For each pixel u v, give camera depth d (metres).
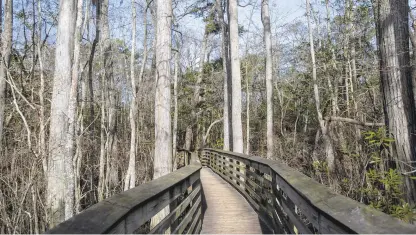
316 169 11.88
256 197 6.66
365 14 13.68
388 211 6.22
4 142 10.96
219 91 28.83
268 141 15.73
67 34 8.77
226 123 18.38
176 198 3.72
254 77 29.06
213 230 5.47
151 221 6.69
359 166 9.20
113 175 14.63
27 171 8.02
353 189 8.94
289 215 3.56
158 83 8.52
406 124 6.77
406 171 6.58
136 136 16.75
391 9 7.11
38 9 14.13
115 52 18.05
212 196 8.56
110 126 15.57
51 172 8.03
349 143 11.22
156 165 8.34
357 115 11.85
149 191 2.65
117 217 1.80
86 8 13.38
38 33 13.41
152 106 20.00
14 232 6.79
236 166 9.51
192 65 27.73
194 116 26.52
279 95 25.83
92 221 1.66
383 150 7.22
